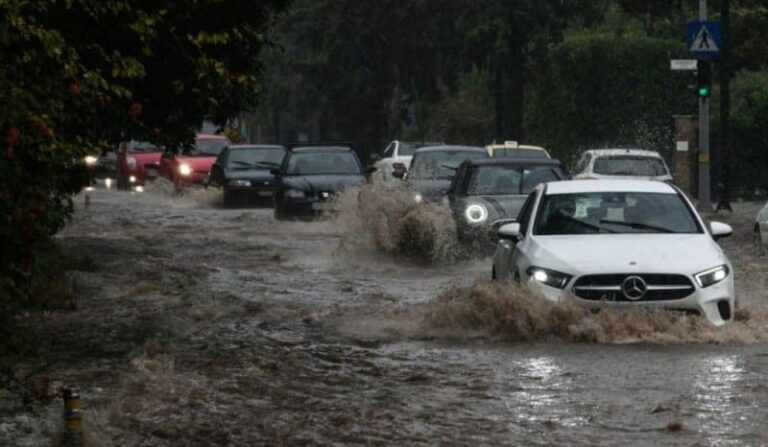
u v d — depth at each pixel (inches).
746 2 4591.5
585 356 1167.6
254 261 2121.1
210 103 1457.9
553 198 1407.5
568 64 4778.5
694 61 3267.7
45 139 818.8
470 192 2076.8
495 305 1289.4
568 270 1264.8
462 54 5575.8
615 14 5457.7
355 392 1028.5
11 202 772.0
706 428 884.6
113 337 1309.1
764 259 2085.4
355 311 1476.4
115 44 1264.8
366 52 5797.2
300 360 1172.5
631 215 1371.8
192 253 2257.6
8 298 769.6
